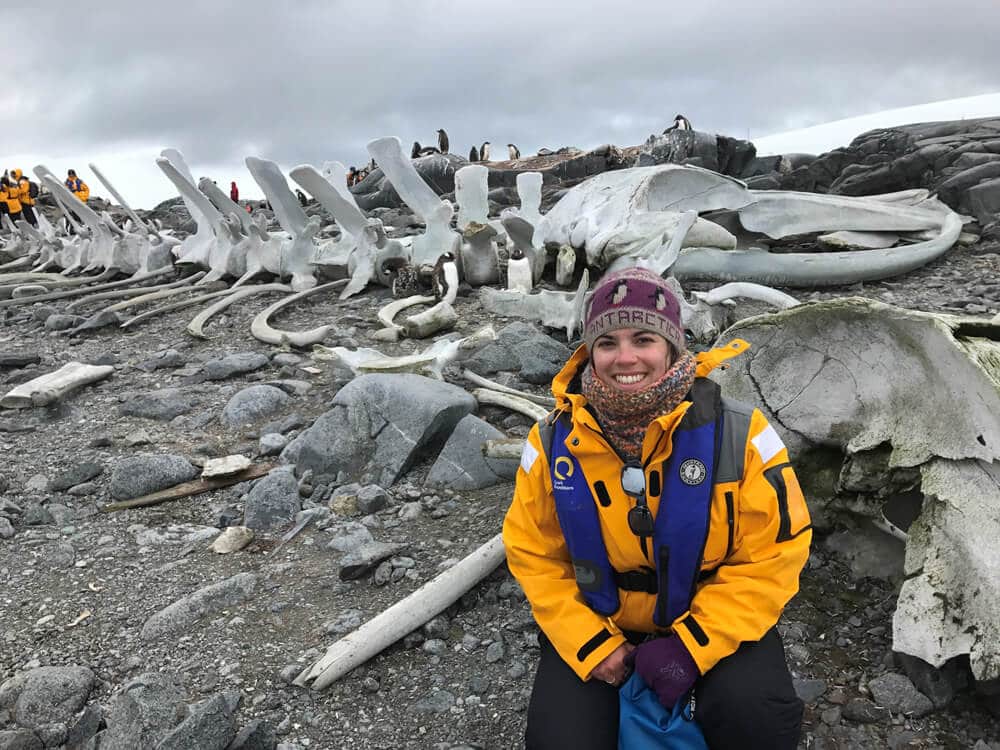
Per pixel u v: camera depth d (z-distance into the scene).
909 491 2.93
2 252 15.06
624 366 1.91
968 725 2.35
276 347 6.88
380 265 8.69
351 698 2.66
